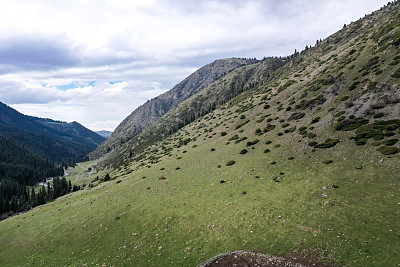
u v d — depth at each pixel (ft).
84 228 143.23
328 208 103.96
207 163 234.79
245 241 95.09
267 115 319.88
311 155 167.84
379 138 146.61
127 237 122.21
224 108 645.51
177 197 163.94
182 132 593.42
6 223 191.11
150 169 274.57
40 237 144.46
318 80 317.42
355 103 202.49
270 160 185.88
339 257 73.10
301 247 82.43
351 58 309.63
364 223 88.02
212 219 121.90
